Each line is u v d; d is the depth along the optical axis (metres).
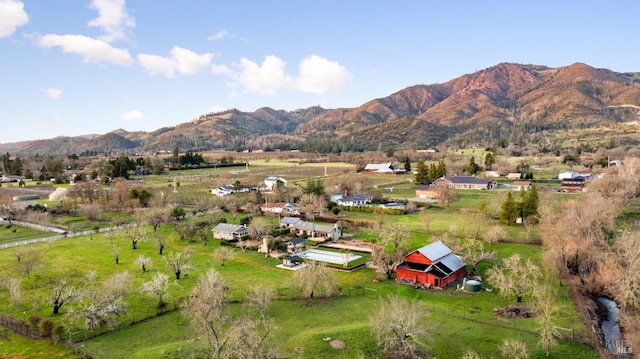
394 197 193.00
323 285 79.38
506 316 68.75
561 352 56.91
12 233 135.25
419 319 62.38
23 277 90.62
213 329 50.94
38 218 148.75
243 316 65.00
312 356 55.50
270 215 157.62
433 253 89.56
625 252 85.12
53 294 73.69
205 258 106.94
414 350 56.66
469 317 68.38
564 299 74.88
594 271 85.81
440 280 82.38
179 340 62.00
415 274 85.81
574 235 91.75
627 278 72.50
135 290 81.88
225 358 49.56
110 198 189.75
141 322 68.88
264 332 62.19
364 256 106.81
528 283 75.38
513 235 117.75
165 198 185.62
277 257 106.06
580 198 146.00
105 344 61.25
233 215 154.88
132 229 130.38
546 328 58.00
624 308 71.25
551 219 109.00
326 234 126.56
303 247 116.25
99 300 70.25
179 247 118.75
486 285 83.88
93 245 119.75
